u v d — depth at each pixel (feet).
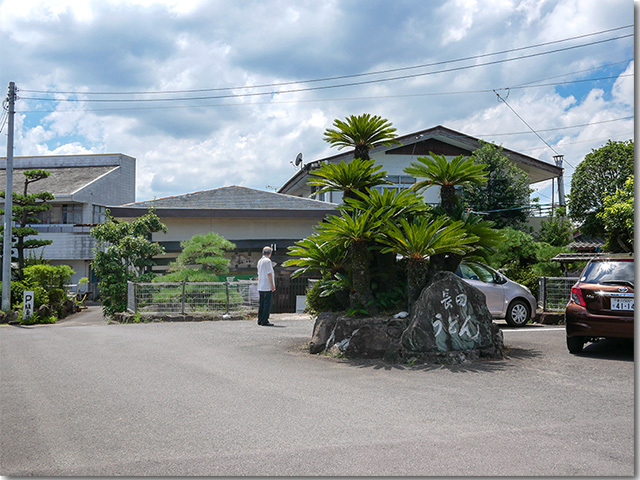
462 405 16.47
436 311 24.31
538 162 85.56
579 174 71.72
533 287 52.70
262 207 72.18
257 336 33.47
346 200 27.32
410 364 23.47
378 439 13.30
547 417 15.16
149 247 55.77
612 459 11.90
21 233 70.33
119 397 17.70
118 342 30.83
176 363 23.95
